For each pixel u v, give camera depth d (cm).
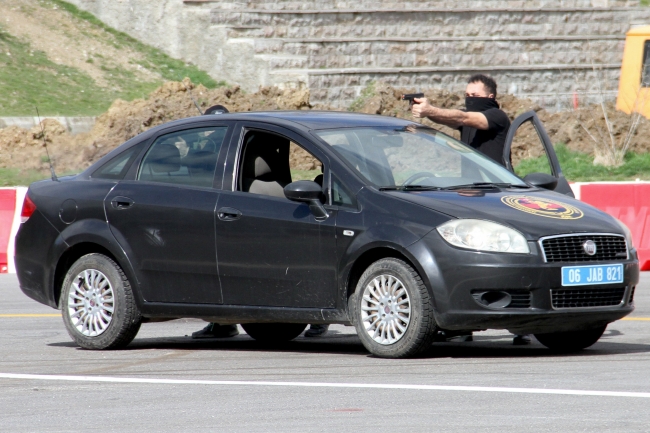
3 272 5250
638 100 9875
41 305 4191
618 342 2977
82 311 3003
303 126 2823
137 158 3017
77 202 3033
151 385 2331
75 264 3019
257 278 2741
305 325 3161
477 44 12456
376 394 2131
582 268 2528
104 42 12125
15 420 1977
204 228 2811
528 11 12850
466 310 2486
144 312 2914
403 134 2928
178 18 12219
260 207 2750
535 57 12669
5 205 5303
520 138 9288
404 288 2548
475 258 2475
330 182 2695
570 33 13000
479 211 2548
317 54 11950
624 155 8669
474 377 2314
